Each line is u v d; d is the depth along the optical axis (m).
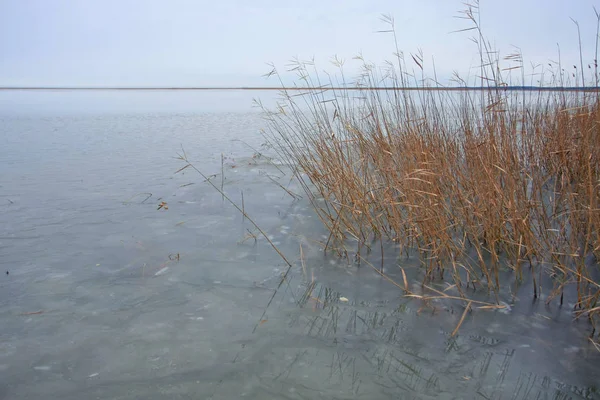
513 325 2.58
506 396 2.00
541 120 4.87
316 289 3.07
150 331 2.53
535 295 2.88
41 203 4.86
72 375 2.15
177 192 5.39
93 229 4.12
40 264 3.37
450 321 2.65
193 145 8.77
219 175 6.28
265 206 4.92
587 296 2.71
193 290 3.03
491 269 3.11
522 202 3.33
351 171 4.08
